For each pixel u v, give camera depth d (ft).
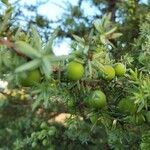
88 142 1.44
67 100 0.68
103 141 1.42
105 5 1.98
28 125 1.65
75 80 0.56
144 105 0.68
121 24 1.74
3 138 1.80
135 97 0.64
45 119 1.67
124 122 0.72
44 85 0.52
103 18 0.59
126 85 0.67
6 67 0.47
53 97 0.67
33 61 0.44
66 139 1.36
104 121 0.69
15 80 0.48
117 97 0.68
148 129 0.74
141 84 0.66
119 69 0.64
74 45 0.63
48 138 1.17
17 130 1.72
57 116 1.81
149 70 0.73
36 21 1.91
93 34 0.61
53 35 0.45
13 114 1.94
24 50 0.44
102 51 0.60
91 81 0.62
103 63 0.63
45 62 0.44
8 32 0.47
